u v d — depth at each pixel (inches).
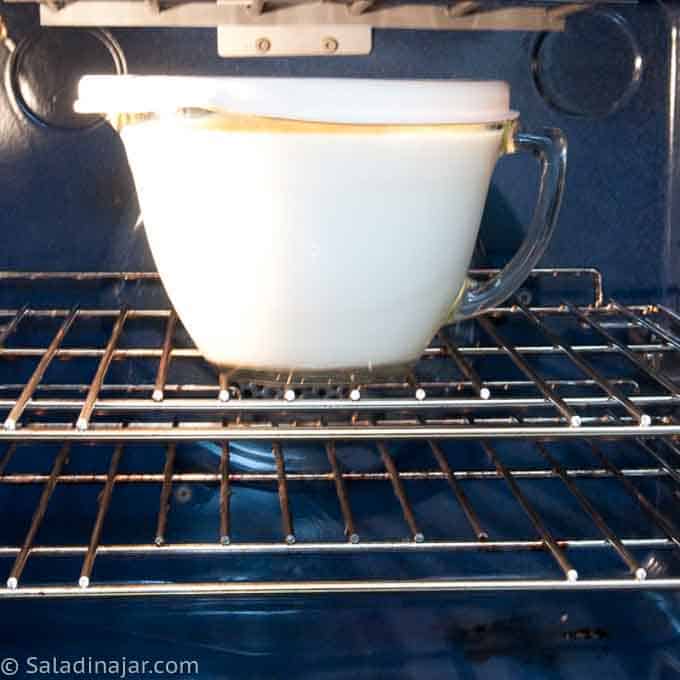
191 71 31.4
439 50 32.0
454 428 22.9
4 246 31.8
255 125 21.5
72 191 31.7
